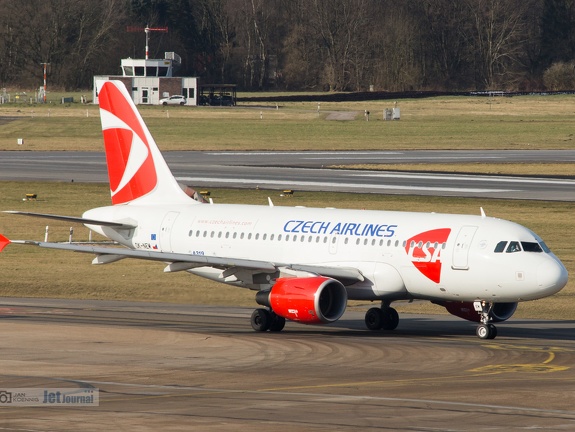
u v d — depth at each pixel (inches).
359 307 7062.0
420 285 5708.7
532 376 4195.4
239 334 5551.2
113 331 5497.1
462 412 3435.0
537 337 5595.5
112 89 6943.9
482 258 5452.8
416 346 5103.3
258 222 6333.7
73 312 6363.2
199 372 4254.4
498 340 5428.2
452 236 5605.3
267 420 3287.4
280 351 4889.3
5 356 4630.9
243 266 5693.9
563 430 3181.6
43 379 4060.0
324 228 6063.0
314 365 4466.0
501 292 5438.0
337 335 5629.9
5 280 7824.8
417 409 3481.8
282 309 5565.9
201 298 7185.0
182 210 6673.2
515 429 3186.5
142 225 6707.7
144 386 3914.9
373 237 5856.3
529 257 5374.0
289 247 6127.0
